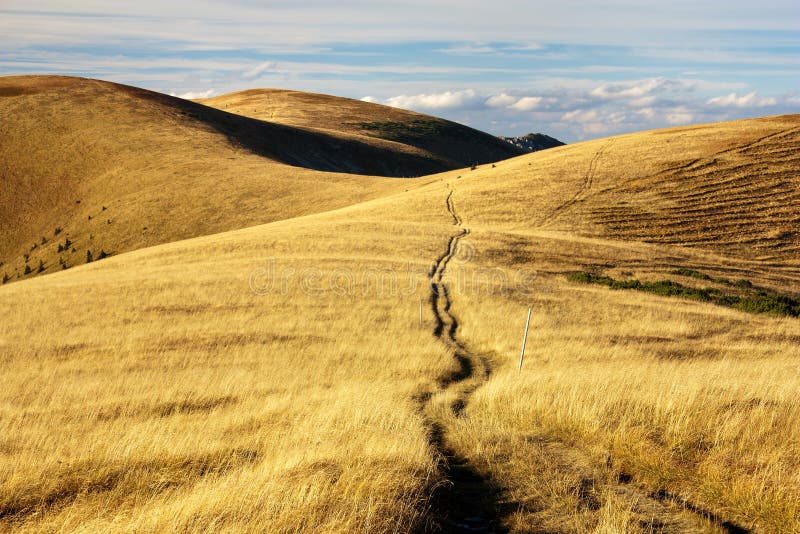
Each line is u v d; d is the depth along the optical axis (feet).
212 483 19.76
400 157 540.11
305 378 51.57
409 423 27.07
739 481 18.95
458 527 17.07
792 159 194.59
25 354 69.15
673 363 52.06
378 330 76.07
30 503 20.02
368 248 133.28
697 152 209.97
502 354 63.87
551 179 200.85
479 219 171.01
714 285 116.78
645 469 21.09
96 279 115.96
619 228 161.48
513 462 22.43
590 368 45.32
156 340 73.56
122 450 24.64
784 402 26.23
